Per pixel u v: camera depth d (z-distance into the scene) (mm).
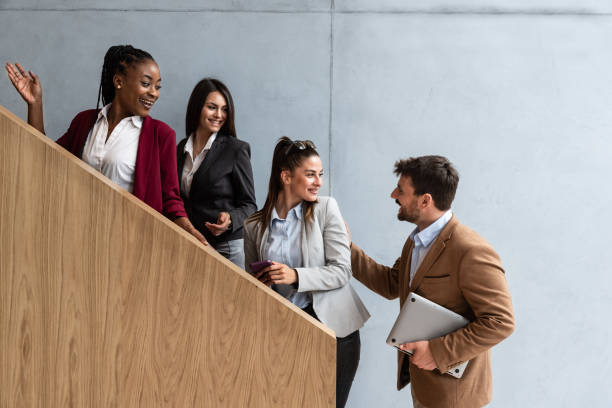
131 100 1751
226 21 2879
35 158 1024
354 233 2992
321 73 2918
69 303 1061
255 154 2934
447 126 2959
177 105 2893
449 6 2924
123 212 1050
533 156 2982
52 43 2865
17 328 1061
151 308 1075
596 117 2967
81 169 1036
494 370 3088
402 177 1689
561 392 3072
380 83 2934
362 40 2920
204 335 1094
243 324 1102
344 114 2938
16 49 2867
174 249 1067
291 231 1826
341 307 1804
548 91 2959
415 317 1527
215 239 2449
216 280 1083
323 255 1821
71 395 1081
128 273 1063
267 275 1698
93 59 2871
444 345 1488
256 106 2916
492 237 3023
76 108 2885
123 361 1081
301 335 1113
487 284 1499
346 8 2906
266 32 2895
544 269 3033
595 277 3027
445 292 1591
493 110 2961
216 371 1104
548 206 3004
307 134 2934
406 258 1797
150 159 1786
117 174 1756
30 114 1922
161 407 1101
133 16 2863
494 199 3004
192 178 2482
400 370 1799
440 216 1678
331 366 1126
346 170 2961
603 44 2949
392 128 2953
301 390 1127
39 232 1042
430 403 1628
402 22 2920
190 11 2871
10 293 1052
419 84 2943
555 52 2947
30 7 2855
